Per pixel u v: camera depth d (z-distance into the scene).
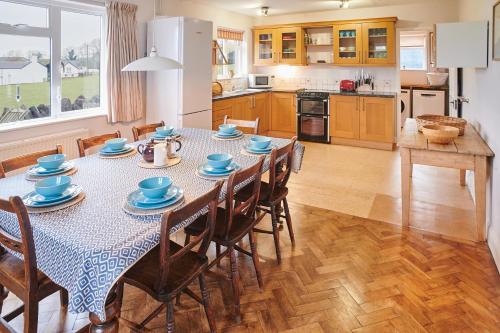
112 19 3.99
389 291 2.18
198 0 5.45
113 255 1.25
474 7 3.94
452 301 2.07
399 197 3.85
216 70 6.35
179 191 1.74
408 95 7.61
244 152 2.55
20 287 1.50
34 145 3.37
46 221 1.47
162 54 4.34
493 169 2.70
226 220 1.91
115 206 1.62
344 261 2.54
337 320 1.93
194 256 1.80
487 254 2.60
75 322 1.93
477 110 3.54
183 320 1.95
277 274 2.39
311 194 3.95
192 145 2.78
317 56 6.86
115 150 2.53
